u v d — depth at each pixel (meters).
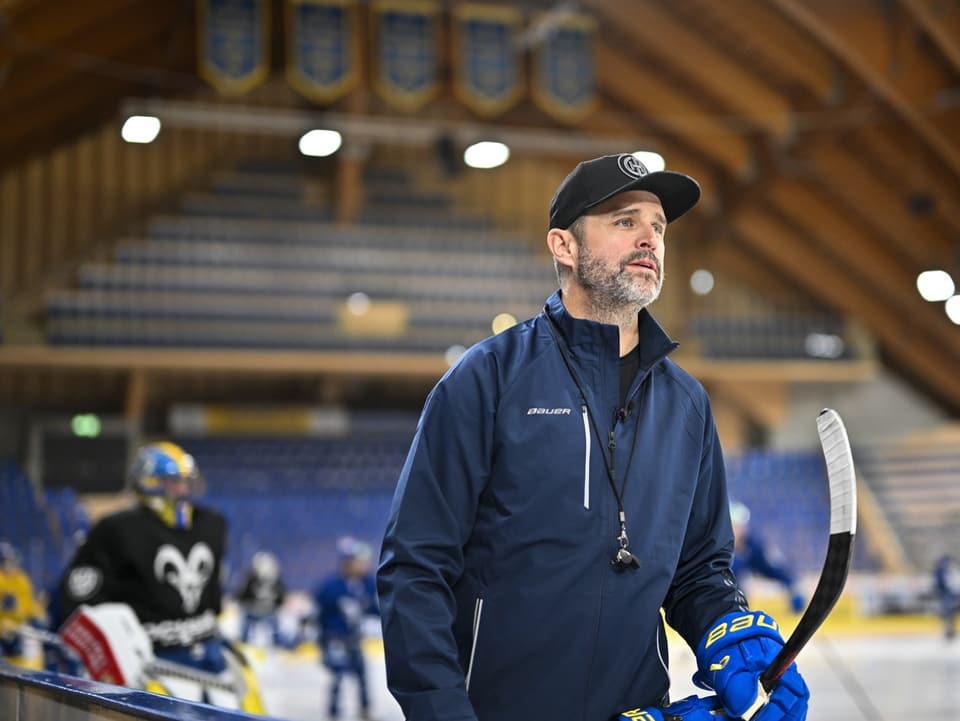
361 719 10.22
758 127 23.52
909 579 20.55
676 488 1.95
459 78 20.03
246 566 22.23
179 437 25.00
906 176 22.72
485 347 1.94
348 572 10.51
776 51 20.64
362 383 26.09
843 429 1.66
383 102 24.31
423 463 1.86
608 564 1.84
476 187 28.33
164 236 25.58
